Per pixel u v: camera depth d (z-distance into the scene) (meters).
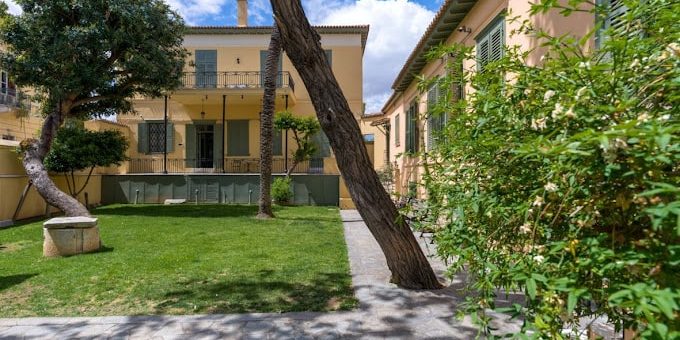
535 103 1.86
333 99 4.65
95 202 16.67
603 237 1.34
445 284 5.16
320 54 4.59
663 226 1.17
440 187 2.72
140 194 17.52
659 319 1.10
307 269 5.96
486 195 1.97
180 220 11.55
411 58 11.58
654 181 1.19
